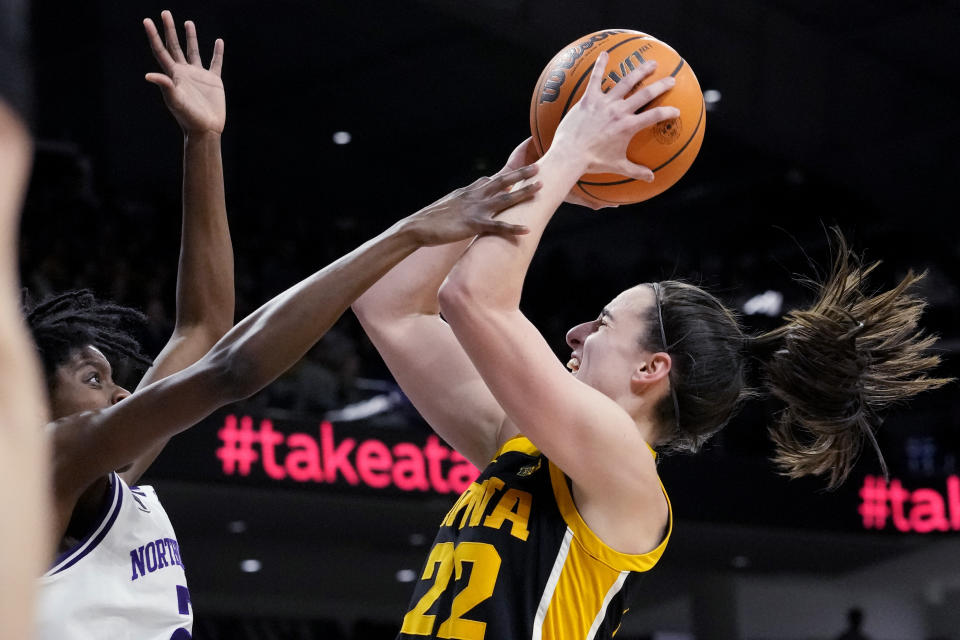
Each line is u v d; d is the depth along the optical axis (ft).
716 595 37.55
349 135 51.93
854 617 34.76
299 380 28.81
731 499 29.66
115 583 5.99
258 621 35.81
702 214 56.90
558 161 6.21
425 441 26.35
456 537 6.66
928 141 44.47
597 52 6.73
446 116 50.26
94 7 40.47
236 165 50.88
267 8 41.73
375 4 41.27
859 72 42.24
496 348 5.91
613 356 6.93
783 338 7.45
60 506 5.24
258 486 24.50
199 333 6.97
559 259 46.52
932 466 36.52
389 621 37.96
